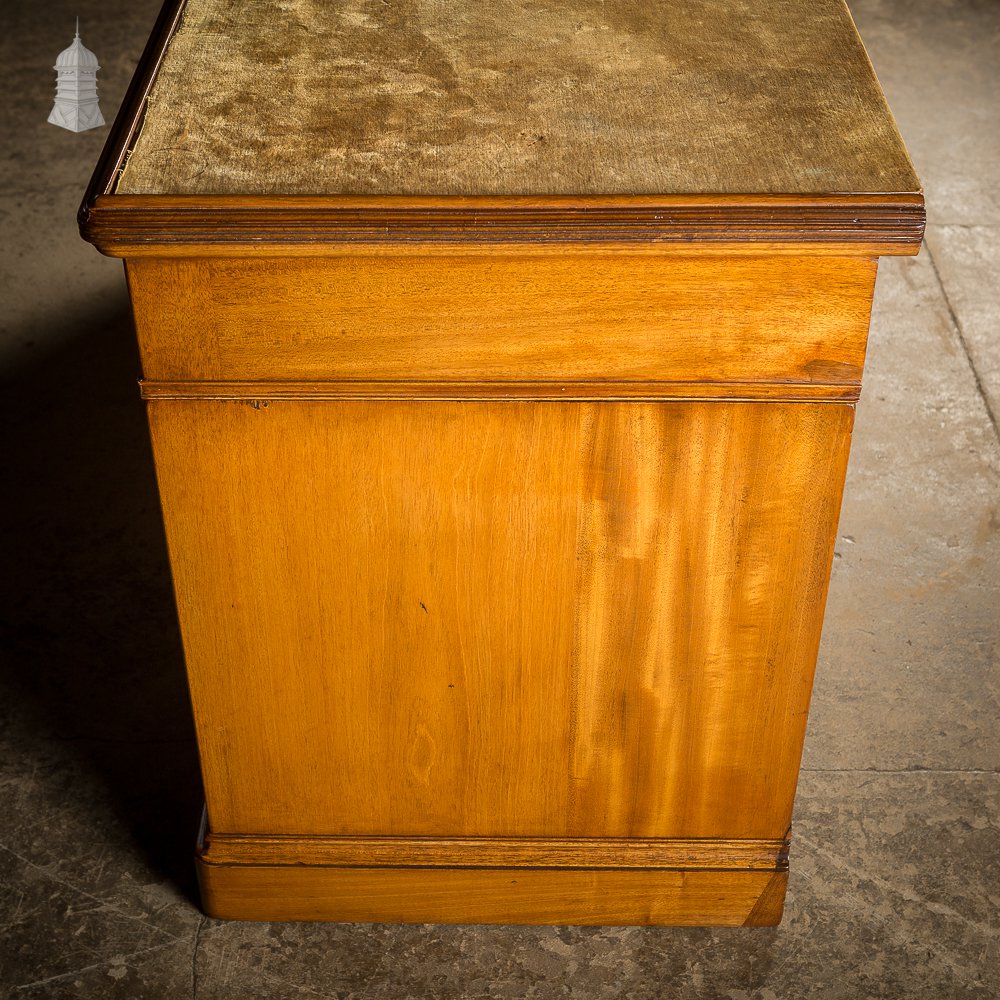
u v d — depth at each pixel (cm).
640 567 166
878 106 159
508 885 197
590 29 178
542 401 153
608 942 200
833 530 162
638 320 147
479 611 171
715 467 157
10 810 219
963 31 467
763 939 200
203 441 156
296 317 147
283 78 166
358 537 164
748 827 193
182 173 146
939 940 200
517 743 184
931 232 370
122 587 264
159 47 172
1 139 405
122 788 223
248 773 187
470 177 146
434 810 192
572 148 152
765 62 170
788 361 149
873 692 243
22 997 191
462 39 176
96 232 139
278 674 177
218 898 200
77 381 318
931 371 323
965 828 217
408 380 151
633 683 177
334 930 202
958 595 264
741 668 175
